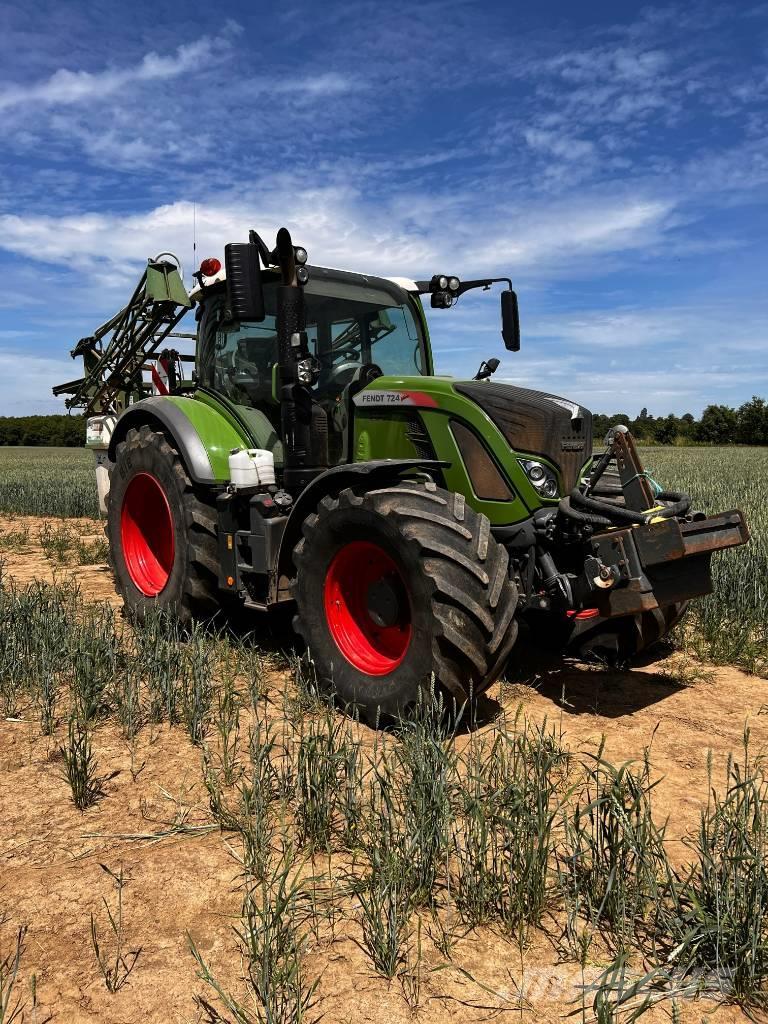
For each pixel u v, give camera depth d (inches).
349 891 88.4
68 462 1402.6
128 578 214.1
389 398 161.2
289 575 163.6
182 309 234.4
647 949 79.0
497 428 146.9
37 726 138.4
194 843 100.1
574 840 88.7
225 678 154.4
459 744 130.0
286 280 157.2
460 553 126.7
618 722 141.7
